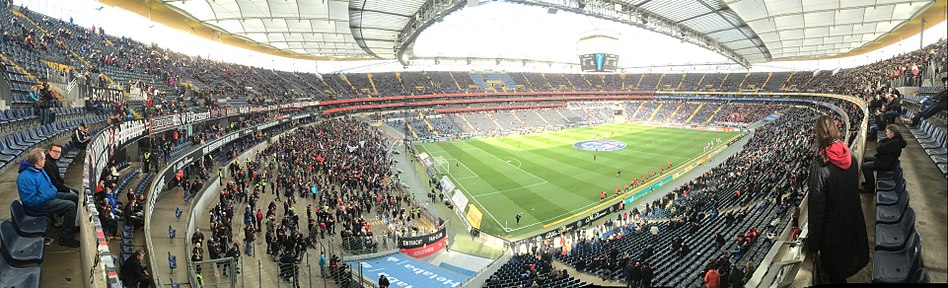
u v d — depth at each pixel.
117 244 13.79
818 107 76.56
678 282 18.44
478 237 34.00
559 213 39.28
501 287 19.80
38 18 41.00
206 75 59.62
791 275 5.70
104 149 19.12
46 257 9.18
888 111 14.99
